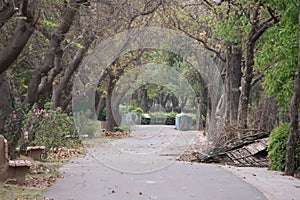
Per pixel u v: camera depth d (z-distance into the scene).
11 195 9.16
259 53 14.97
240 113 20.66
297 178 12.50
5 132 13.05
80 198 9.16
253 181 11.71
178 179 12.05
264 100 22.33
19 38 10.56
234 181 11.73
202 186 10.90
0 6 11.31
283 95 14.16
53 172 12.73
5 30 14.11
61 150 18.56
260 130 19.53
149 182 11.47
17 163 10.54
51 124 17.34
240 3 18.30
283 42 13.91
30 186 10.38
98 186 10.70
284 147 14.40
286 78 14.00
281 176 12.83
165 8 23.75
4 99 13.21
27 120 14.59
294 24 13.83
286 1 13.99
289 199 9.32
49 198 9.08
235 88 22.61
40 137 16.14
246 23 19.45
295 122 13.06
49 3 14.91
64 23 14.39
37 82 14.45
